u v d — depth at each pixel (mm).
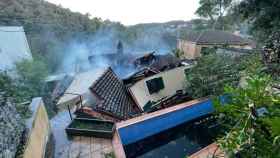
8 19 21875
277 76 4387
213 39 18016
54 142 5934
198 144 7758
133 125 7121
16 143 3623
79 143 5867
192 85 9828
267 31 9219
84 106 7969
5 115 3572
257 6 9648
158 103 10461
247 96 2078
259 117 1928
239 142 1926
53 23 26984
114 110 8578
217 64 9125
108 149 5512
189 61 14219
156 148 7500
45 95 11375
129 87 10852
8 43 13914
